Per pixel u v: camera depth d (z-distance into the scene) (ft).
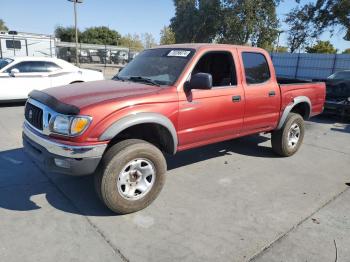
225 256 9.81
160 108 12.26
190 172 16.44
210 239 10.64
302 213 12.56
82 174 10.87
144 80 14.05
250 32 120.06
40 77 33.60
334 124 31.22
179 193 13.92
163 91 12.58
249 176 16.20
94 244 10.18
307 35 111.55
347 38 106.52
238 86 15.44
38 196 13.19
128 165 11.57
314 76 83.87
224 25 122.21
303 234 11.09
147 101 11.91
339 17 101.96
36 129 11.91
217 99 14.32
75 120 10.56
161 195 13.66
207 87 12.35
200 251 10.01
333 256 9.97
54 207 12.35
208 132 14.37
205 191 14.24
